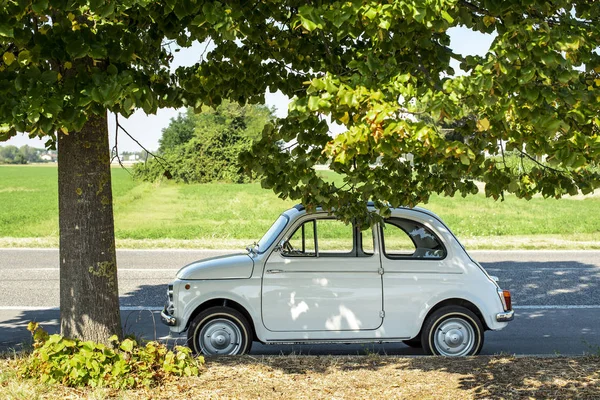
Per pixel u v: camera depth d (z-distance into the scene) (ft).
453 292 26.27
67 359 21.16
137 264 53.78
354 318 26.12
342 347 30.55
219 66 23.70
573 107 16.02
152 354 22.03
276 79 24.29
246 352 25.85
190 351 22.94
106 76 16.90
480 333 26.23
